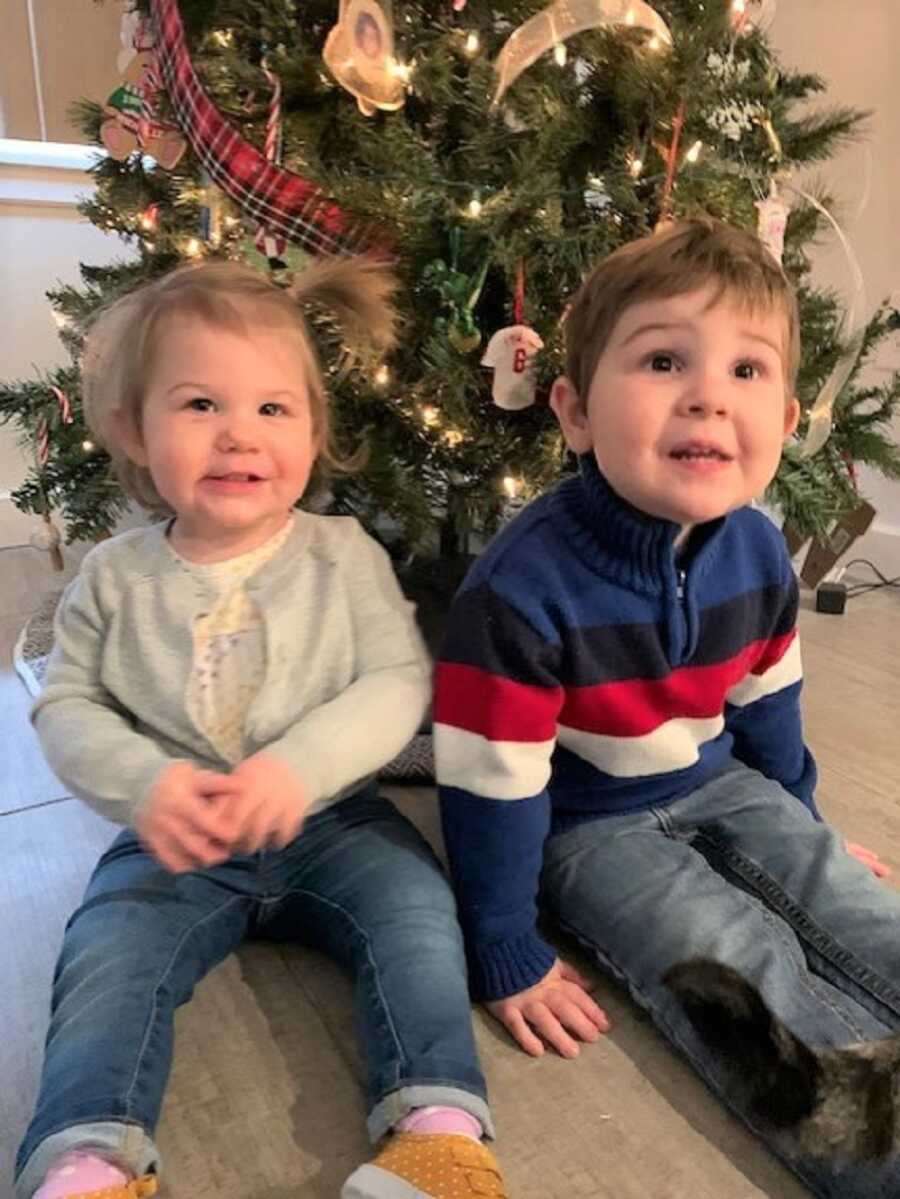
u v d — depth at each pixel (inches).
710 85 45.5
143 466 34.8
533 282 46.0
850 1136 26.8
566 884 35.4
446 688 32.5
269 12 47.2
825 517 50.1
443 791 32.8
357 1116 29.2
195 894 32.3
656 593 32.8
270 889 33.7
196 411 32.5
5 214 77.4
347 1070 30.8
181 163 52.6
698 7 47.4
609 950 33.8
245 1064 30.9
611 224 45.1
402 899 32.0
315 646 34.1
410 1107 26.5
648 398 30.8
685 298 30.8
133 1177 24.9
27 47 74.7
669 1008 31.5
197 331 32.6
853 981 31.8
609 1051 31.9
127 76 55.8
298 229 44.4
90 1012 27.4
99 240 80.6
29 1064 30.9
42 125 76.7
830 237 72.5
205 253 48.9
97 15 75.5
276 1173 27.4
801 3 76.5
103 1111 25.2
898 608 72.2
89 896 32.2
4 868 40.0
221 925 32.5
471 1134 26.4
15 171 77.0
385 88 42.4
